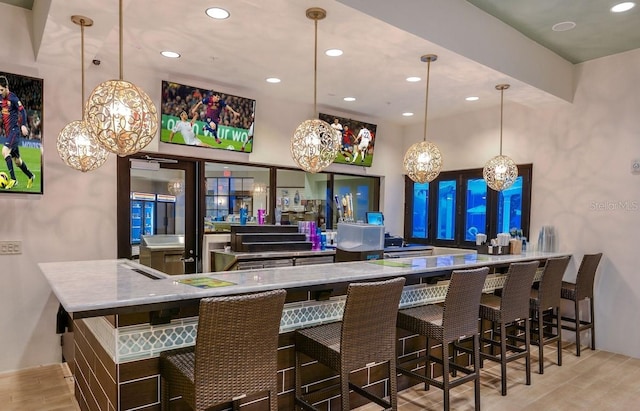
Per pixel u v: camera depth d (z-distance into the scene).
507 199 5.56
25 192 3.69
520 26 3.85
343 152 6.11
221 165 5.14
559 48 4.36
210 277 2.56
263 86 4.92
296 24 3.22
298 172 5.89
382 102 5.53
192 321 2.26
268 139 5.42
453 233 6.31
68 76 3.90
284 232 5.04
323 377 2.81
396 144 6.96
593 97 4.64
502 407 3.05
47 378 3.50
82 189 4.01
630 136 4.35
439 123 6.47
